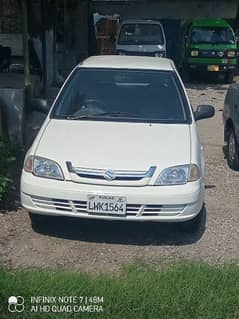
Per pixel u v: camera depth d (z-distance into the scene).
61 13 17.14
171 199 5.39
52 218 5.86
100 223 6.08
